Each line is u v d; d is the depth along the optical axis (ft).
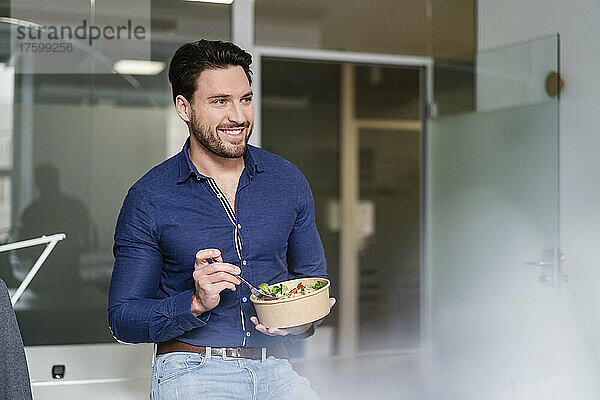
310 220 6.81
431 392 11.42
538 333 9.70
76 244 10.25
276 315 5.79
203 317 5.89
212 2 10.73
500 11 11.35
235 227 6.34
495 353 10.46
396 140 11.65
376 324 11.57
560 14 10.28
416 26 11.60
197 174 6.31
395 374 11.44
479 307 10.73
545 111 9.43
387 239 11.62
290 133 11.19
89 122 10.27
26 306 10.09
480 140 10.63
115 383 10.33
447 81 11.31
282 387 6.29
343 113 11.41
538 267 9.64
